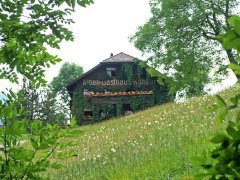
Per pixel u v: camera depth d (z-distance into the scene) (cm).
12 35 438
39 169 327
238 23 160
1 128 314
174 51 4244
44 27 443
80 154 1509
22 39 437
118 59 5366
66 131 332
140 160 1089
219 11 4153
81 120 5266
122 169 1044
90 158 1377
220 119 180
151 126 1778
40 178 333
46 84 453
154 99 5238
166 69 4253
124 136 1738
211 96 2270
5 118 321
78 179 1109
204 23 4306
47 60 442
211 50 4162
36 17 441
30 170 323
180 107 2255
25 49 439
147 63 4462
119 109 5222
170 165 911
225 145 175
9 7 433
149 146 1242
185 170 815
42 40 444
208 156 186
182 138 1202
